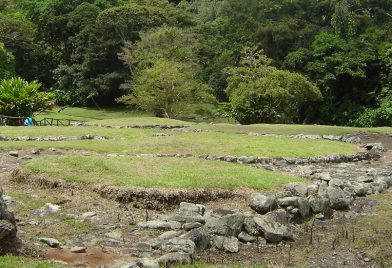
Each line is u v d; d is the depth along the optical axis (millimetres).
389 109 37250
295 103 34281
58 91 49438
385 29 43406
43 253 6258
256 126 24094
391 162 15219
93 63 48094
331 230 8070
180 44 42062
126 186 9078
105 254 6441
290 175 11352
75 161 10570
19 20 48906
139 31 46312
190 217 7914
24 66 51000
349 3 46375
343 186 10328
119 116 44938
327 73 39531
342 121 40375
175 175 9906
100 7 54312
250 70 34531
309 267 6457
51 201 8680
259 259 6727
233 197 9219
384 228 8109
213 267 6086
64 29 52812
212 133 19234
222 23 50594
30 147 14508
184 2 60344
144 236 7305
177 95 35000
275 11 48750
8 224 6004
